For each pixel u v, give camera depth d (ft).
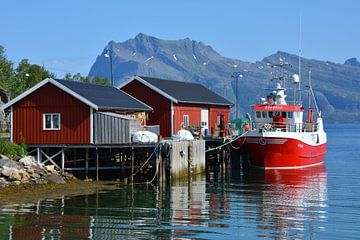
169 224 72.13
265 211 82.28
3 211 77.82
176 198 92.48
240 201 91.15
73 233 66.49
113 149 113.60
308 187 110.63
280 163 140.36
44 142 112.27
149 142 108.37
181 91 156.04
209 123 163.02
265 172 136.67
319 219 76.95
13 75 273.54
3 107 114.11
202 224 72.64
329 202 91.30
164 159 107.65
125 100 126.82
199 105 157.07
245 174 132.16
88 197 90.79
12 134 114.11
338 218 77.71
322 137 160.56
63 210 79.46
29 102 113.29
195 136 136.98
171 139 120.57
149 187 103.35
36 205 82.58
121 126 109.50
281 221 75.25
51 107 112.16
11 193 90.89
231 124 153.69
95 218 74.54
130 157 115.24
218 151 141.90
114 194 94.48
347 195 99.60
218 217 77.25
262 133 137.18
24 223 71.00
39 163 107.34
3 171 96.17
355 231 69.92
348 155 220.43
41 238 64.03
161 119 144.66
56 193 93.09
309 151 147.13
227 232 68.64
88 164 111.96
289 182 118.42
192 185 109.09
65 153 112.98
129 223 72.23
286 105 147.95
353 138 444.96
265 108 148.87
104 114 110.11
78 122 110.83
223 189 104.99
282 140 136.87
